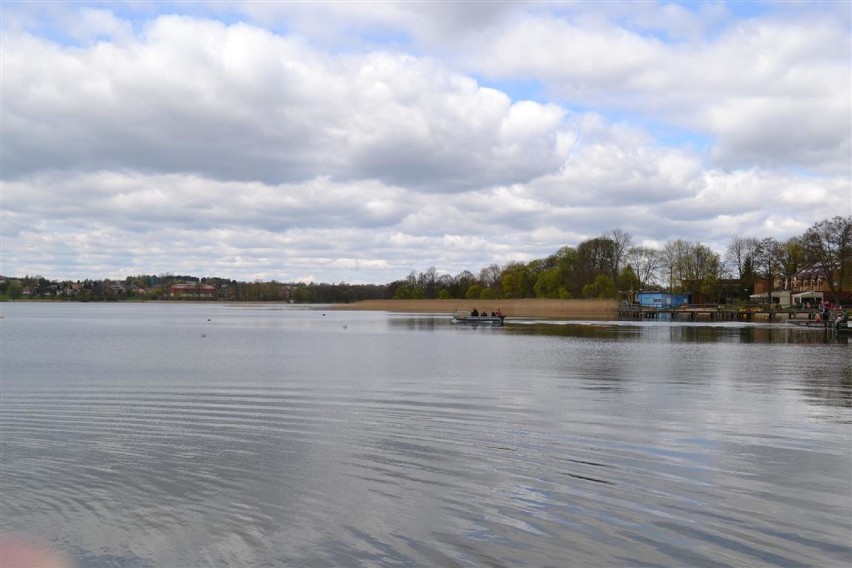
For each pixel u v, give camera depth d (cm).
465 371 3838
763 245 15012
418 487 1554
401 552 1209
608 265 17088
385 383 3306
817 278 14175
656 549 1213
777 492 1507
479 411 2495
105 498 1510
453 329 9044
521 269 18388
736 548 1213
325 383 3306
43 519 1393
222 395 2925
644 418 2344
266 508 1430
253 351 5409
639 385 3209
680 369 3922
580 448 1906
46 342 6631
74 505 1470
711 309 14062
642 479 1605
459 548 1223
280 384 3278
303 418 2380
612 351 5272
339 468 1714
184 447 1955
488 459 1792
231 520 1369
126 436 2109
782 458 1791
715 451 1869
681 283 16888
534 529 1302
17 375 3719
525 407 2578
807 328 8919
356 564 1168
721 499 1461
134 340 6925
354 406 2617
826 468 1695
